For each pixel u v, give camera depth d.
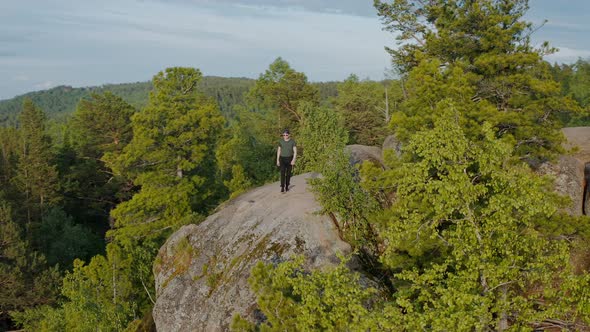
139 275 25.27
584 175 19.73
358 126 46.28
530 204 9.03
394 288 14.02
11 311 30.31
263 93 45.16
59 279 32.47
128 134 56.25
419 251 11.87
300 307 9.09
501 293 9.34
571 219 13.41
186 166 33.19
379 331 8.60
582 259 15.62
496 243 9.30
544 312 8.70
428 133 9.88
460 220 9.32
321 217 15.54
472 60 19.44
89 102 57.62
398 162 15.30
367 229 15.53
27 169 48.50
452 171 9.39
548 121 17.11
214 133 36.25
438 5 21.89
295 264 9.57
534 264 8.97
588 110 17.00
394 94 52.81
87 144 58.59
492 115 15.48
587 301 8.44
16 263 32.31
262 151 40.00
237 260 15.37
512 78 16.98
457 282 8.91
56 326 24.28
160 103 33.84
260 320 13.05
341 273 9.48
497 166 9.97
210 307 14.68
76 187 51.81
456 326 8.34
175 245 18.22
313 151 22.94
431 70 16.58
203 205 36.91
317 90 45.47
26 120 57.34
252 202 18.17
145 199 31.97
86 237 42.78
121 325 22.08
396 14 27.92
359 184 15.78
